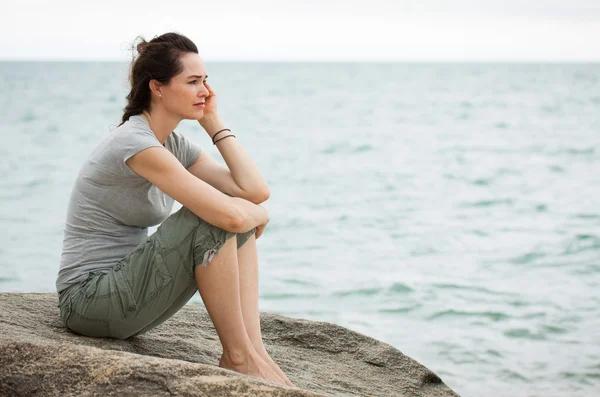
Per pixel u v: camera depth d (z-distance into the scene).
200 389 2.33
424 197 16.36
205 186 2.84
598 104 53.28
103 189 2.99
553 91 73.44
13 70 143.88
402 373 3.71
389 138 30.59
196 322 3.89
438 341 7.07
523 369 6.32
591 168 21.05
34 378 2.37
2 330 2.77
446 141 29.34
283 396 2.34
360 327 7.52
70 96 56.81
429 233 12.50
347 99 59.91
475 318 7.80
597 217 13.81
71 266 3.02
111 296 2.89
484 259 10.59
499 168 21.25
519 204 15.39
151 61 3.04
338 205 15.30
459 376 6.18
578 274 9.71
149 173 2.89
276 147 26.95
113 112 41.00
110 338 3.05
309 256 10.73
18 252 10.55
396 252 11.05
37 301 3.53
